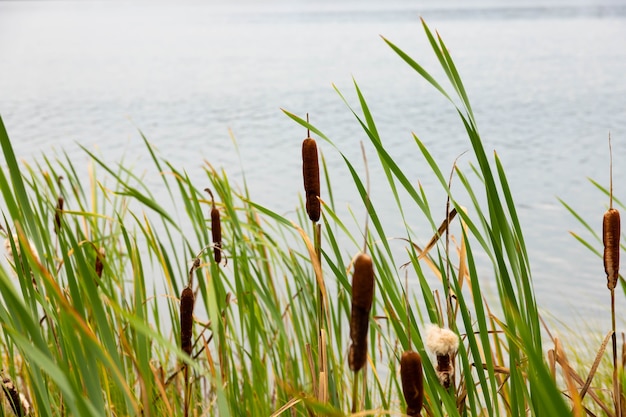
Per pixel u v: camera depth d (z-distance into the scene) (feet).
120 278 15.02
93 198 15.23
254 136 105.09
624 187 66.64
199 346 14.35
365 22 490.49
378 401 13.96
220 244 9.12
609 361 18.76
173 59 255.91
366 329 5.26
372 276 5.18
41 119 124.16
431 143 95.76
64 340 8.00
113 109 138.31
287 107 135.95
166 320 21.91
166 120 123.24
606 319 30.81
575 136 97.04
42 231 9.99
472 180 71.77
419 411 5.79
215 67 221.25
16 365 12.77
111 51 299.79
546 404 4.86
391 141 98.27
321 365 8.21
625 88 144.56
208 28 481.05
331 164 81.35
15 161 5.97
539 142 93.76
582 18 445.78
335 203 63.10
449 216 8.01
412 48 255.29
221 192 12.54
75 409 5.26
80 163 80.59
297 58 242.37
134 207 44.16
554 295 37.99
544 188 67.97
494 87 154.61
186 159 87.30
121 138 103.24
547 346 20.85
